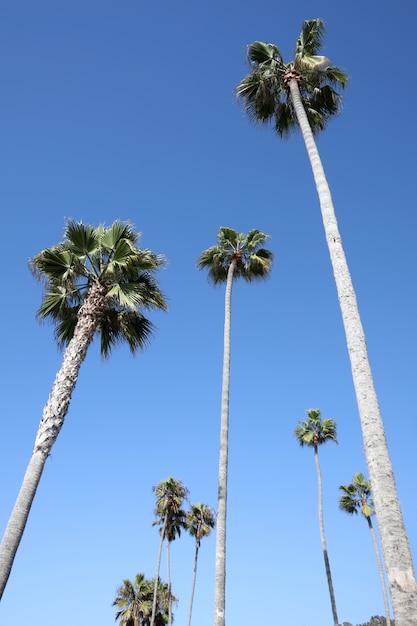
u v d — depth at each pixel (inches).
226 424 663.1
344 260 396.8
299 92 564.7
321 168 467.8
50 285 538.6
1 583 337.7
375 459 295.6
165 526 1622.8
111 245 532.1
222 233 896.9
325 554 1298.0
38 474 384.8
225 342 747.4
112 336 562.6
